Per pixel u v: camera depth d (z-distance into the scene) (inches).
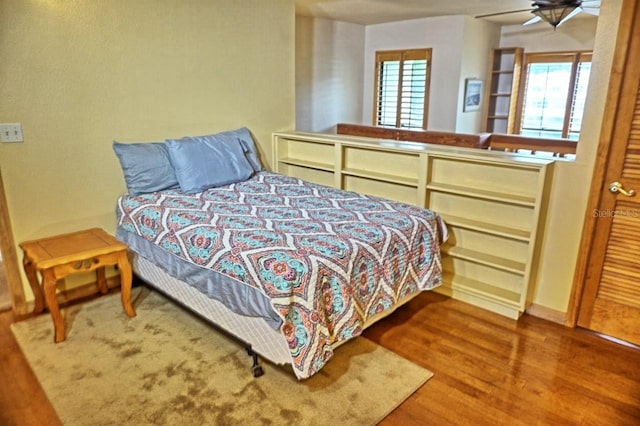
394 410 75.5
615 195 92.7
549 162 97.7
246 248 80.6
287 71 156.1
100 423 71.3
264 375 83.5
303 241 83.7
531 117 289.6
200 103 133.6
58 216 109.9
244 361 87.9
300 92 256.7
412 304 114.1
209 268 85.1
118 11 111.1
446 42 249.9
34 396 77.9
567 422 73.7
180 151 119.5
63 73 104.7
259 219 97.3
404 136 191.8
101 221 117.5
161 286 105.7
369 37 286.7
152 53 119.7
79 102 108.5
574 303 102.1
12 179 101.4
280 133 154.4
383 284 89.9
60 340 94.1
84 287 116.2
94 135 112.6
